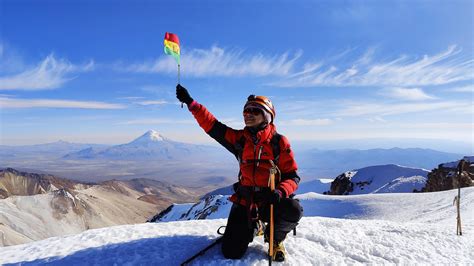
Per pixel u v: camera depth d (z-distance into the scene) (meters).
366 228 6.70
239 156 4.82
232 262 4.55
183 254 4.94
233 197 4.84
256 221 4.61
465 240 6.08
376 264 4.71
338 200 45.50
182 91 4.89
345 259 4.86
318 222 7.00
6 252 5.26
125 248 5.17
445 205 26.39
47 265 4.66
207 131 4.91
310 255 4.90
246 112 4.63
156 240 5.50
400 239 5.84
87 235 5.85
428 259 4.99
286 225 4.52
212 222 6.79
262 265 4.50
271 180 4.27
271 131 4.68
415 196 36.31
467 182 50.72
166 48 4.75
